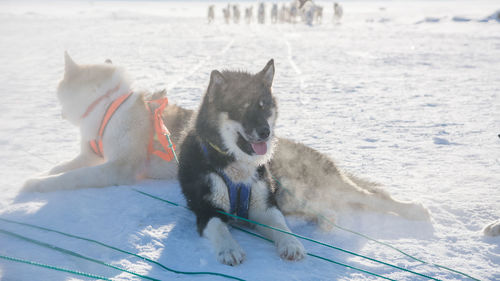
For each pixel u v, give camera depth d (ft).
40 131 17.78
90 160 13.42
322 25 118.62
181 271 7.97
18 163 13.32
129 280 7.47
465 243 9.71
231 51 55.42
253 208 10.44
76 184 11.68
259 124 9.79
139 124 12.59
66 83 12.95
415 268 8.55
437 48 60.23
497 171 14.79
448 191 13.00
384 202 11.19
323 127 20.93
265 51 56.39
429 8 183.83
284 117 22.98
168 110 13.79
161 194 11.89
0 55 38.55
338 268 8.47
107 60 14.06
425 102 27.63
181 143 11.29
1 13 104.83
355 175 12.49
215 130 9.86
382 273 8.34
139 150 12.60
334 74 39.81
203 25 114.83
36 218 9.64
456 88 32.68
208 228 9.30
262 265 8.38
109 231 9.29
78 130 18.57
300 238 9.93
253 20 154.51
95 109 12.66
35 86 28.45
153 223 9.97
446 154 16.88
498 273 8.39
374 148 17.61
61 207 10.36
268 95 10.50
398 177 14.16
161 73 36.42
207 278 7.73
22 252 8.05
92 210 10.32
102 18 126.31
